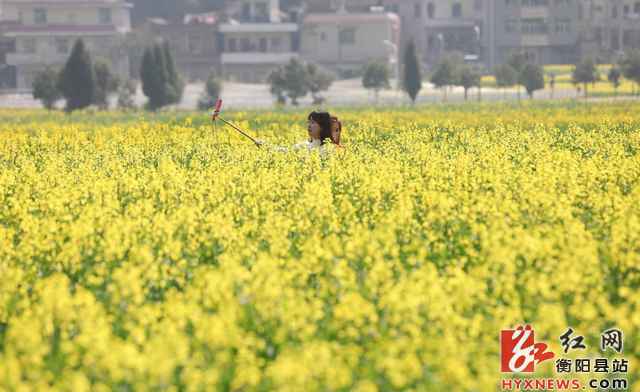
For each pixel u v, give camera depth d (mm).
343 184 43969
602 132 72062
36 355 21219
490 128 91188
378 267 26125
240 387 21062
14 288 26938
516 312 23875
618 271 29000
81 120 137875
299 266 27281
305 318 23844
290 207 37719
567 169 45812
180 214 34219
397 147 60656
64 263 29875
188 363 21203
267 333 23812
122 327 24438
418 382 20719
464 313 25016
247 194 40781
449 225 33875
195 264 29984
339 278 26453
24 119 144125
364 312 23250
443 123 96125
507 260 27062
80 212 37844
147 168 50688
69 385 20250
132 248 30156
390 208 38188
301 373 19766
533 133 75438
